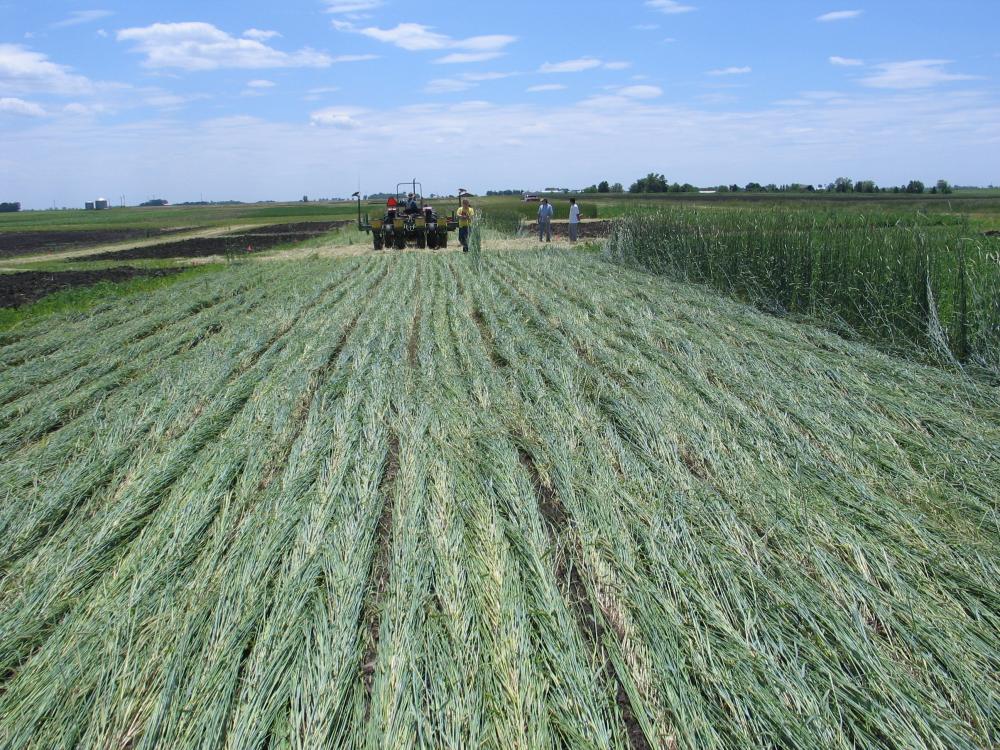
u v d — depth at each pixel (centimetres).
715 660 353
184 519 488
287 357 923
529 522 483
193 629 378
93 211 12475
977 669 346
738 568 427
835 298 1045
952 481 535
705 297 1238
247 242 3397
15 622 395
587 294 1286
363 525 481
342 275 1756
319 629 377
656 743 308
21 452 653
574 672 343
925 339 880
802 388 739
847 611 393
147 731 313
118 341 1059
